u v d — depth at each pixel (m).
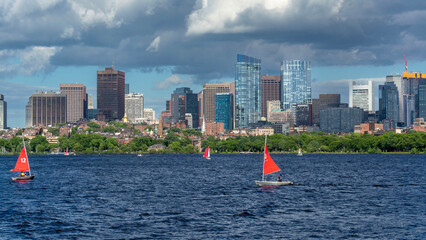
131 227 125.56
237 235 117.31
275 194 182.62
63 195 185.88
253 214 141.75
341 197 174.75
